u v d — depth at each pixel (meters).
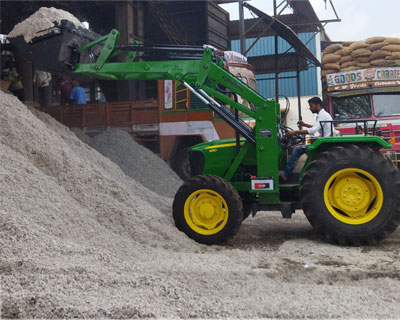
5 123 5.40
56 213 4.12
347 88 9.78
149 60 5.67
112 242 4.02
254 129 5.16
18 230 3.50
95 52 5.99
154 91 14.05
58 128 7.08
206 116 9.15
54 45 5.62
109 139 9.16
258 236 5.33
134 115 9.71
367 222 4.51
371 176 4.52
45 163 5.13
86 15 15.19
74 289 2.84
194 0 14.78
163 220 5.08
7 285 2.87
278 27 11.34
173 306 2.68
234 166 5.22
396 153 9.28
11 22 14.65
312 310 2.63
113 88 13.52
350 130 9.63
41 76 11.46
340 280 3.41
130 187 6.45
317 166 4.66
